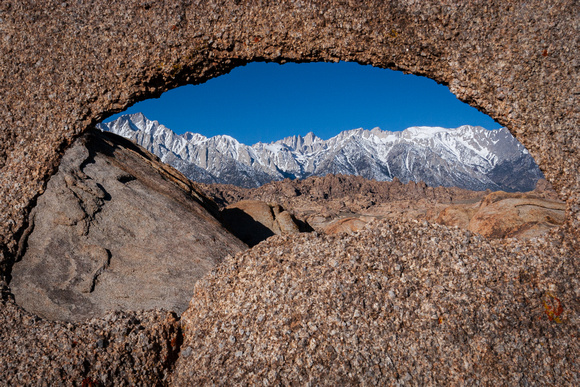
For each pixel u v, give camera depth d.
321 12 6.16
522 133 5.95
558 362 4.71
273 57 6.41
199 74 6.61
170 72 6.51
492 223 9.41
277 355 4.67
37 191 7.05
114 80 6.62
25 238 7.52
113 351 5.20
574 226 5.56
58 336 5.32
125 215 9.86
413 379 4.49
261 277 5.48
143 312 5.85
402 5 6.01
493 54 5.86
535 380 4.59
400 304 4.93
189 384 4.96
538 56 5.71
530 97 5.80
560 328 4.90
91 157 10.73
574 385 4.58
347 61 6.39
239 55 6.42
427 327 4.77
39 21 6.68
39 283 7.55
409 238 5.58
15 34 6.73
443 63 6.11
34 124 6.86
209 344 5.15
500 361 4.61
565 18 5.61
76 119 6.79
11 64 6.77
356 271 5.25
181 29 6.36
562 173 5.75
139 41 6.47
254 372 4.67
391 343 4.70
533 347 4.77
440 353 4.63
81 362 5.01
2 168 6.98
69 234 8.59
